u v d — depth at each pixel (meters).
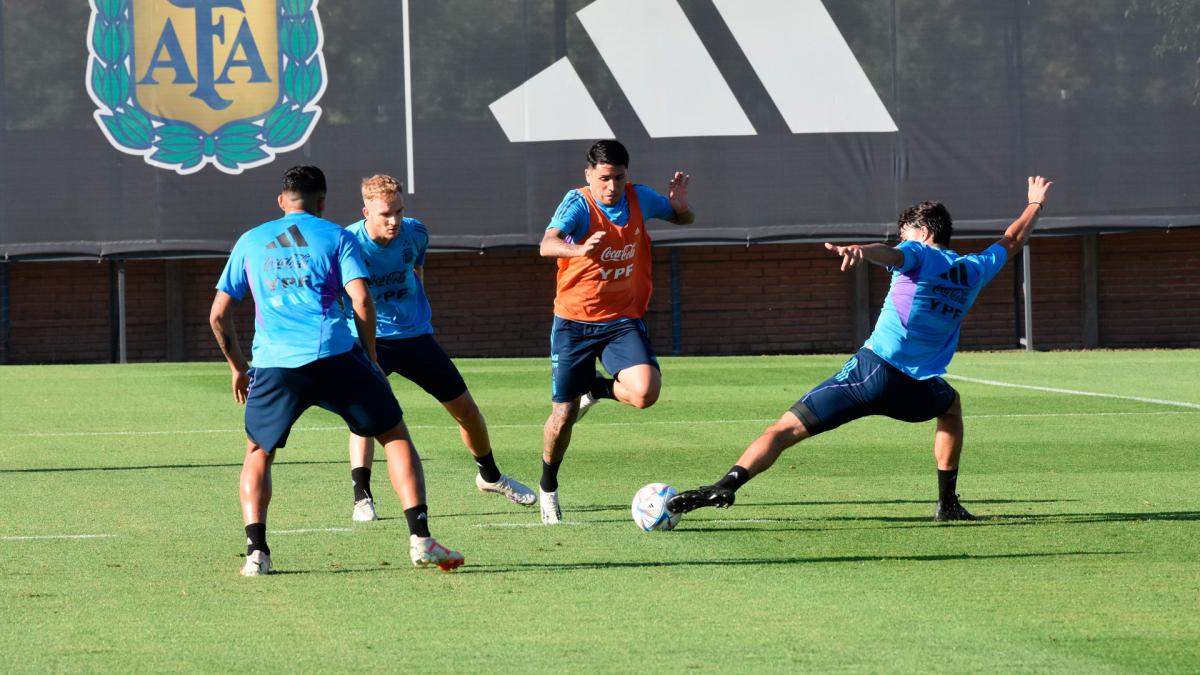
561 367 26.17
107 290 84.44
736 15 80.12
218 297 21.05
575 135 79.94
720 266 86.88
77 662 15.95
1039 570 21.31
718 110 80.25
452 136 79.69
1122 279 87.88
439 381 27.97
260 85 79.25
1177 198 81.25
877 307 87.31
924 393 24.69
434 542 20.83
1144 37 81.00
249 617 18.25
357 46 79.44
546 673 15.42
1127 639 16.91
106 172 78.81
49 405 53.81
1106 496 29.55
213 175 79.25
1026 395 54.59
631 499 29.72
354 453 26.92
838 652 16.31
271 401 20.70
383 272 27.44
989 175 81.12
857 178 80.88
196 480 32.97
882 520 26.47
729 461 36.34
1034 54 81.00
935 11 80.81
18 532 25.47
